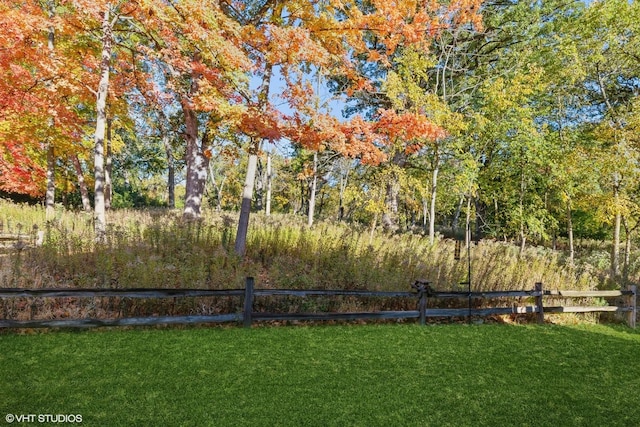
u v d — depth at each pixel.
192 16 6.65
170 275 6.32
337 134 7.81
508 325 7.21
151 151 27.59
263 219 14.92
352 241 9.95
